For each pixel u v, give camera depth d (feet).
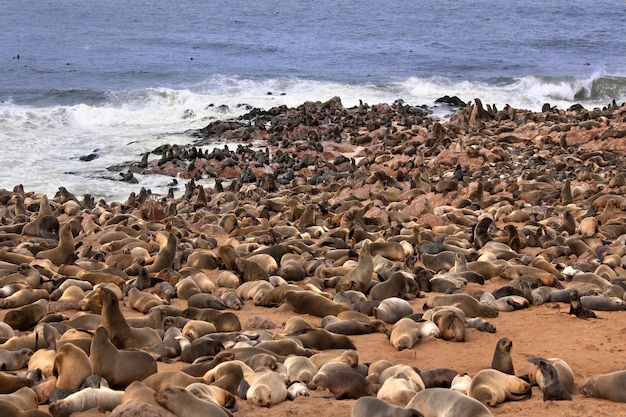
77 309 64.28
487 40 399.44
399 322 57.16
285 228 96.84
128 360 44.55
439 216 103.14
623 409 40.86
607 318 61.36
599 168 137.59
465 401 36.24
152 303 64.90
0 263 76.69
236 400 42.37
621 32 429.38
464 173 139.95
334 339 54.34
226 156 161.79
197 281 72.90
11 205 122.31
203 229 103.09
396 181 133.59
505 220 104.78
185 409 36.09
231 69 302.25
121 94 231.50
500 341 45.98
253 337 54.34
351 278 69.67
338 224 104.58
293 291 65.92
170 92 232.73
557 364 44.65
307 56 343.87
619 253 81.30
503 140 168.66
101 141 179.52
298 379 46.21
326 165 155.33
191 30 437.58
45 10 513.04
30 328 59.16
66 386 42.78
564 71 301.84
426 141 167.73
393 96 246.68
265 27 458.91
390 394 41.04
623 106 192.13
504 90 256.93
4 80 265.13
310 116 193.67
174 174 154.71
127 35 407.64
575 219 100.48
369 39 406.21
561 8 555.69
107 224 107.14
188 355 50.80
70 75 277.85
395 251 81.56
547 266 74.02
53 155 165.78
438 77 276.82
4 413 36.68
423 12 537.65
